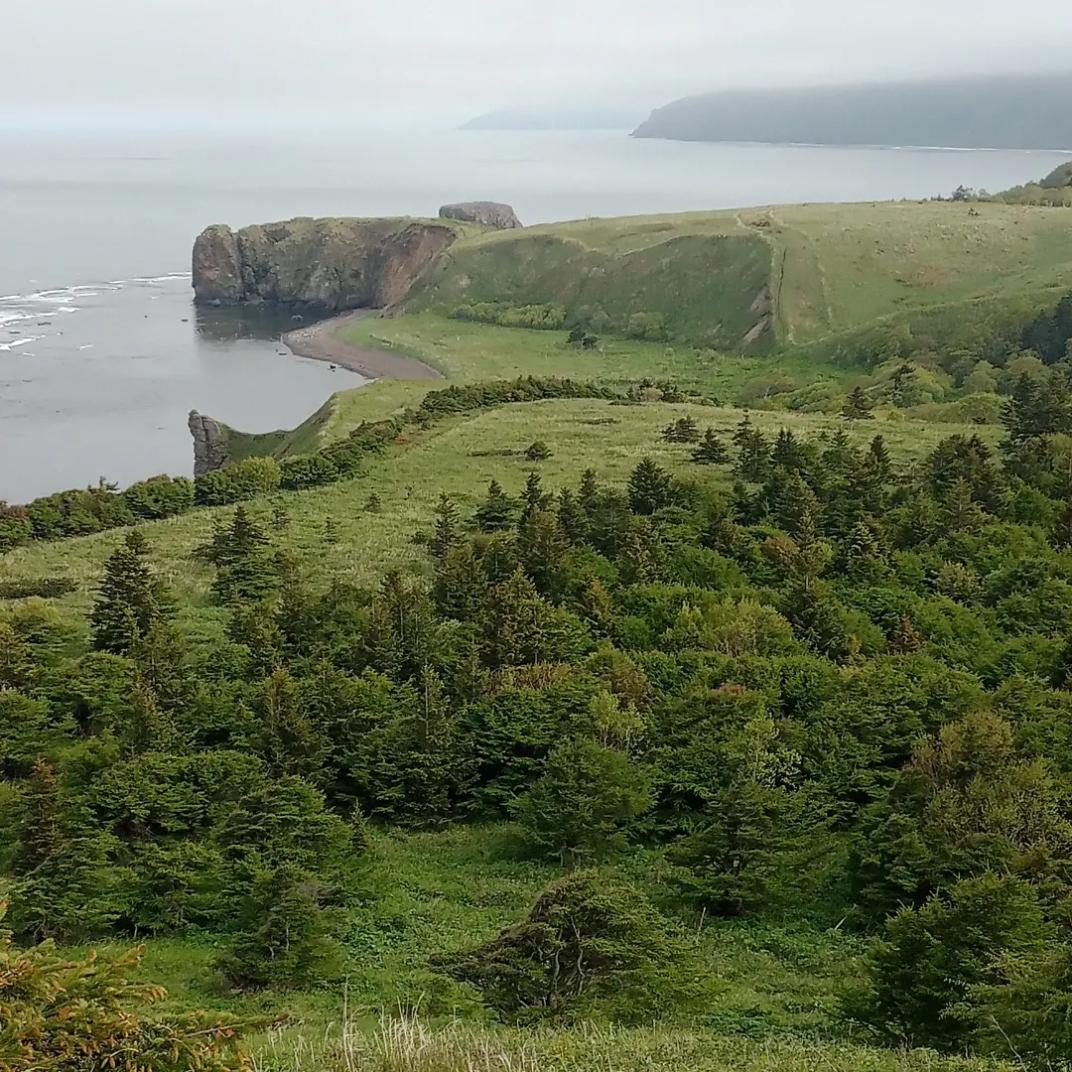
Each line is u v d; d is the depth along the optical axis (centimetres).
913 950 1852
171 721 3512
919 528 5494
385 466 7731
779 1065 1395
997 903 1881
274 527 6316
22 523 6600
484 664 4066
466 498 6756
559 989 1855
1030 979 1582
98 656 3984
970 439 7062
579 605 4509
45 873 2641
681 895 2680
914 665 3769
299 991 2219
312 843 2747
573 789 3006
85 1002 858
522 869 2973
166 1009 962
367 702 3566
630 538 5116
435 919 2630
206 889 2642
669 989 1881
